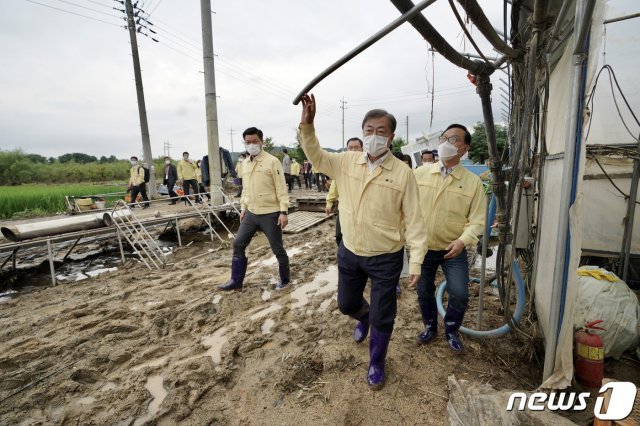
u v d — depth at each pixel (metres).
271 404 2.16
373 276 2.11
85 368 2.49
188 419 2.05
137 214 8.78
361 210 2.06
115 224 5.48
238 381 2.39
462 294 2.48
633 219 3.63
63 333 3.06
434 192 2.52
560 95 2.27
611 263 4.07
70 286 4.43
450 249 2.33
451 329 2.64
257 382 2.36
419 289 2.72
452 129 2.40
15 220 9.08
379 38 1.46
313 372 2.45
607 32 4.19
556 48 2.25
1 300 4.14
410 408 2.10
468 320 3.20
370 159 2.07
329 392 2.24
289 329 3.10
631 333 2.49
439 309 3.12
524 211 3.12
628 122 4.16
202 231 8.05
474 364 2.53
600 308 2.57
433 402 2.15
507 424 1.54
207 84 8.97
